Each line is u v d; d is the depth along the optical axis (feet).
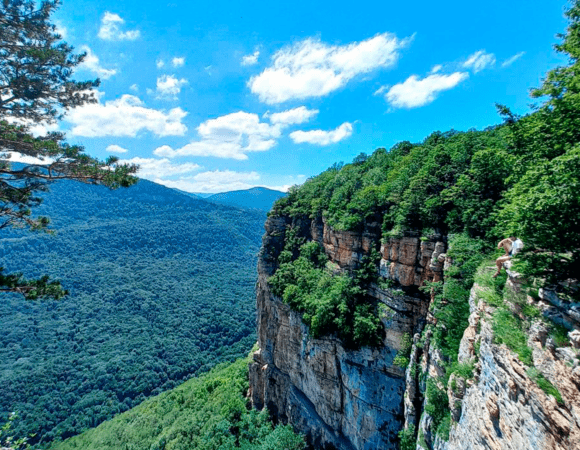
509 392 39.68
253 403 192.44
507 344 42.04
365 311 124.47
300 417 152.15
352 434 126.93
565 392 30.50
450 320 82.07
